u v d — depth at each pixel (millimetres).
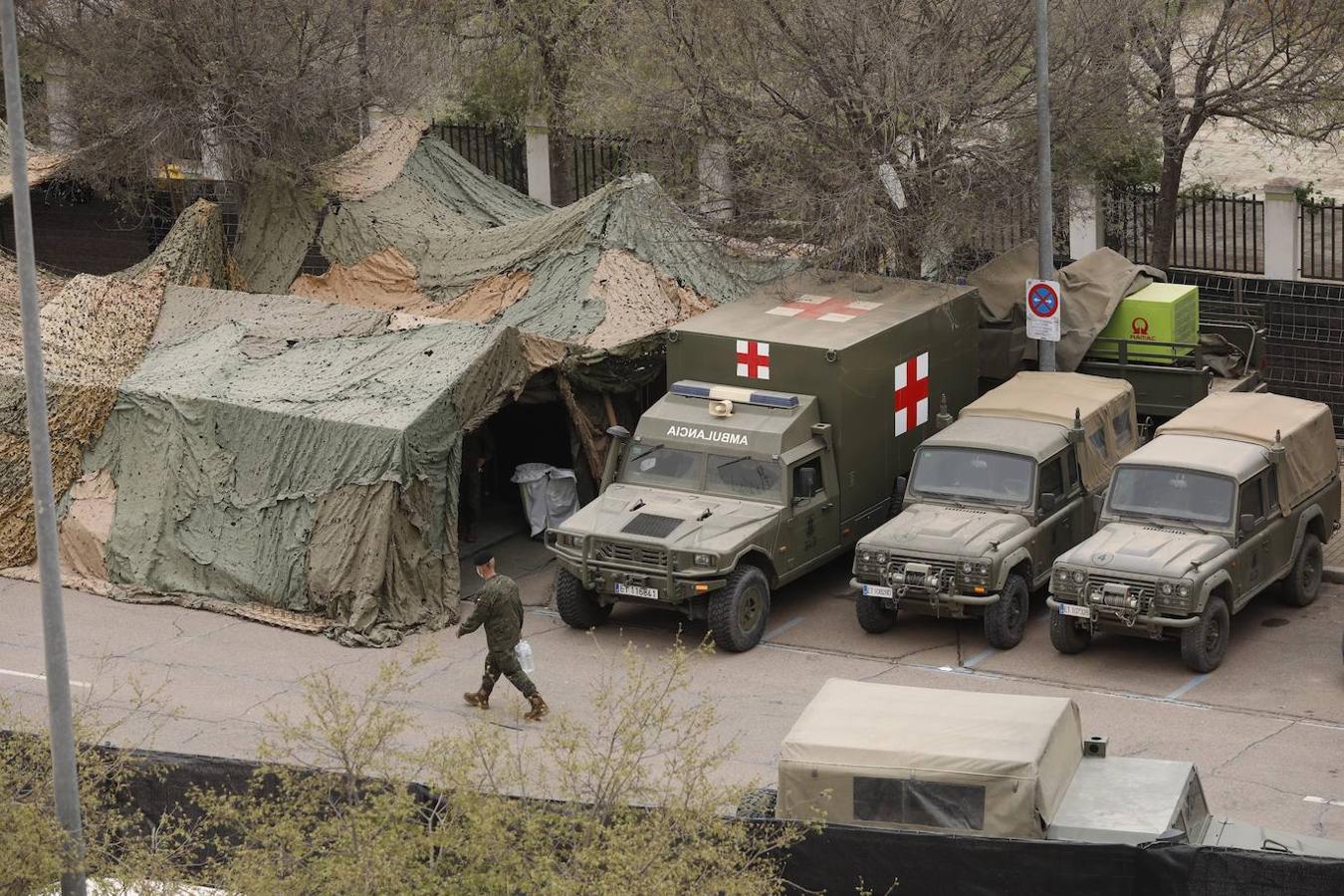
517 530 64312
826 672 50938
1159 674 49844
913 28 64438
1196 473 51375
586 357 60125
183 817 37344
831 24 63188
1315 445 54469
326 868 30422
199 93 77438
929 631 53938
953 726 35156
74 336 62188
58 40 81188
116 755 38000
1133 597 48594
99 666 51500
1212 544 50000
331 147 79250
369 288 72625
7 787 35312
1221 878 31734
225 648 53750
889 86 62656
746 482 54812
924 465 55438
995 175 64625
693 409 56844
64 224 88750
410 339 60500
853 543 57344
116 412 59531
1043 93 59875
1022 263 66500
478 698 48688
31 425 33406
